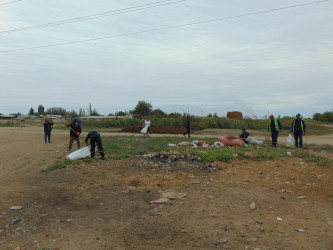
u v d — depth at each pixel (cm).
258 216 556
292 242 444
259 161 1025
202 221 529
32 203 621
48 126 1616
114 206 609
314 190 730
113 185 763
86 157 1091
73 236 468
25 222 522
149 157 1087
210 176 857
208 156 1052
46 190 715
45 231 486
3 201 632
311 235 470
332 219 539
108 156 1119
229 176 855
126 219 541
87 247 431
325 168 919
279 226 507
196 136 2067
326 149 1311
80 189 725
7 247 428
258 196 680
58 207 600
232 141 1362
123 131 2717
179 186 756
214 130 2703
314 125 3184
